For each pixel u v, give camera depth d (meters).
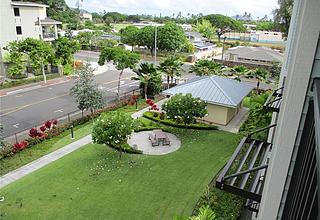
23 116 20.56
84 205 11.25
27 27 35.00
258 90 26.84
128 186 12.61
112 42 54.25
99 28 74.69
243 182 6.39
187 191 12.34
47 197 11.66
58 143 16.64
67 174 13.38
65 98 25.05
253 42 68.56
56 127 18.05
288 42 10.14
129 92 27.14
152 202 11.57
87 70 19.59
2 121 19.50
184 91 21.03
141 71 25.02
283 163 4.20
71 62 33.41
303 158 3.71
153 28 47.84
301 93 3.89
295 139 4.06
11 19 32.88
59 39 31.27
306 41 3.73
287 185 4.27
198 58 47.59
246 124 19.11
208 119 20.39
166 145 16.73
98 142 14.11
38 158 14.87
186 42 50.31
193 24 83.50
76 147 16.19
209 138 17.81
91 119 20.09
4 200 11.39
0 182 12.65
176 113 17.11
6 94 25.69
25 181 12.73
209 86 21.14
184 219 6.82
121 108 22.62
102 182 12.83
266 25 82.69
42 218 10.48
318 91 2.87
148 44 48.03
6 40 32.62
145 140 17.34
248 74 29.14
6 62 30.67
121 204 11.39
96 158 14.95
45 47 28.94
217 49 56.91
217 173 13.83
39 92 26.66
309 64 3.78
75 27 68.44
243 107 23.73
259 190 6.12
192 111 17.05
